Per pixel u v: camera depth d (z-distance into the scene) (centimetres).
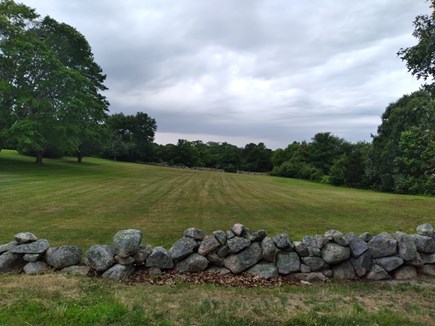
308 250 476
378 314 342
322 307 357
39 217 862
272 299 380
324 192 2178
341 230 835
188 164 7044
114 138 6488
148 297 368
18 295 360
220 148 8281
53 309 324
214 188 2003
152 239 686
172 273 464
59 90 2675
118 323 303
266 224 890
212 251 476
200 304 354
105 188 1634
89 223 812
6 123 2505
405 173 2844
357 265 472
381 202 1540
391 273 477
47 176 2080
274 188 2300
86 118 3059
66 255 454
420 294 413
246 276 460
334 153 4994
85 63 3278
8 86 2377
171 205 1197
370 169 3422
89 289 388
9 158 3388
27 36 2652
